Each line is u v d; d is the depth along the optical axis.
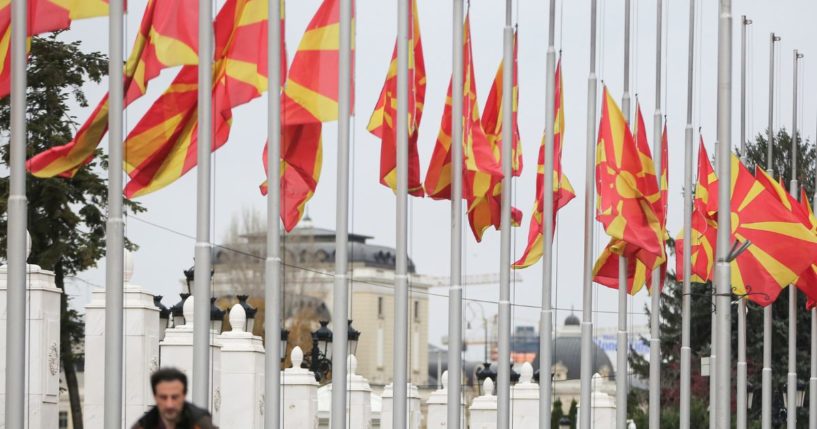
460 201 43.66
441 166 44.75
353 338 56.00
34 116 67.12
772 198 59.50
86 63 67.69
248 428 47.09
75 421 67.38
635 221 49.53
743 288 59.75
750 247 59.59
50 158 33.94
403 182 40.59
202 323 34.41
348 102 37.91
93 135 34.09
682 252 65.44
